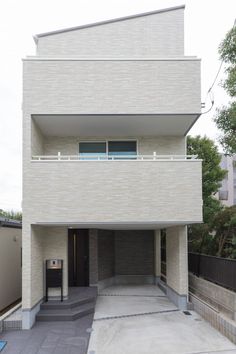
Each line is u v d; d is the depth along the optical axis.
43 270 9.18
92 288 11.02
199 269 9.78
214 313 7.49
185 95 8.55
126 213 8.16
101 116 8.59
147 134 10.17
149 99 8.52
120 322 7.97
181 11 9.98
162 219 8.16
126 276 13.38
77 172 8.23
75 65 8.54
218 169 15.14
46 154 10.09
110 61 8.59
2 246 9.95
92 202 8.18
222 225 10.63
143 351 6.09
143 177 8.25
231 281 7.34
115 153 10.24
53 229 9.39
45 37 9.75
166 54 9.84
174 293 9.91
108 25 9.88
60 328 7.54
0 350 6.25
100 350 6.18
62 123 9.09
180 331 7.23
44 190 8.18
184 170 8.30
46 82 8.48
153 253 13.51
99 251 12.03
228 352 5.99
